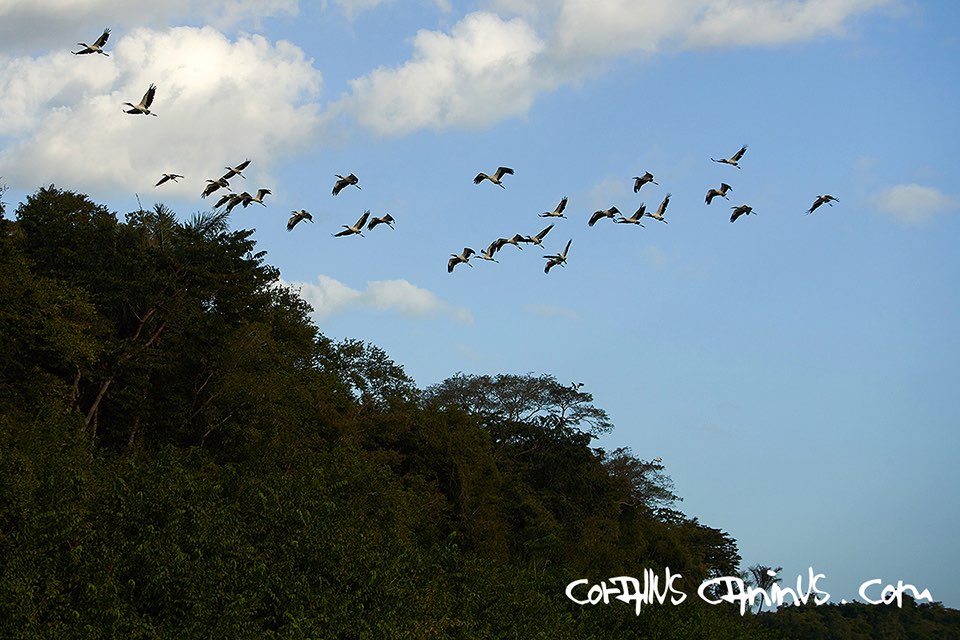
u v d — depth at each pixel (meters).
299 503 52.88
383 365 90.06
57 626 35.97
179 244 71.31
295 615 43.53
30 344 56.19
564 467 107.12
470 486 87.44
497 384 110.38
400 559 52.88
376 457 81.75
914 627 188.62
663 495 121.12
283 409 70.31
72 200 73.12
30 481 42.16
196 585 40.66
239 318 73.94
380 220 47.41
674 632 76.88
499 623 56.78
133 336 68.50
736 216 45.91
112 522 43.31
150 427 66.31
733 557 143.25
